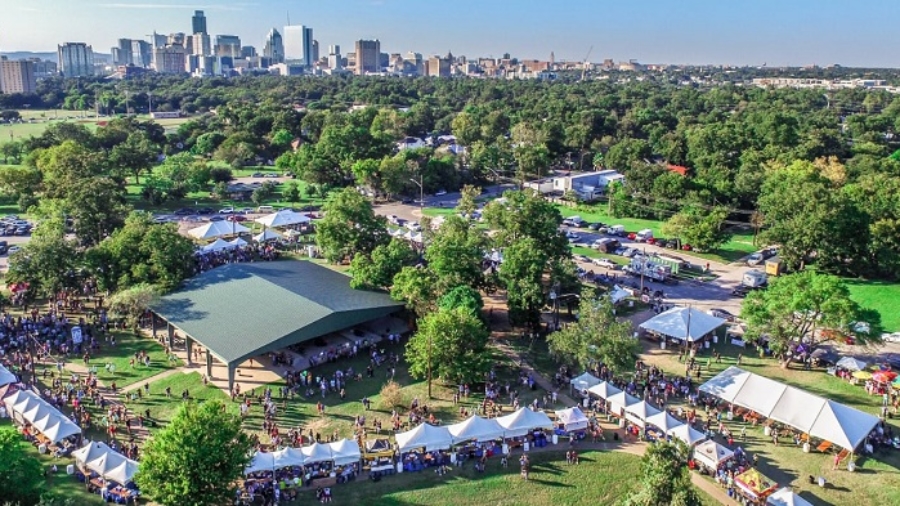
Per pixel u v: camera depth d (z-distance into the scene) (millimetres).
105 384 69938
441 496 52031
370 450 56031
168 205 156625
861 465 55938
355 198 105312
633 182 152500
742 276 107750
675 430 58000
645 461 44812
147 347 78938
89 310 89688
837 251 104125
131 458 55719
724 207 134500
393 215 148000
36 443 58594
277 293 81750
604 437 60625
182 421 47594
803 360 75188
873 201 112125
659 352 78438
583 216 151750
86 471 52969
